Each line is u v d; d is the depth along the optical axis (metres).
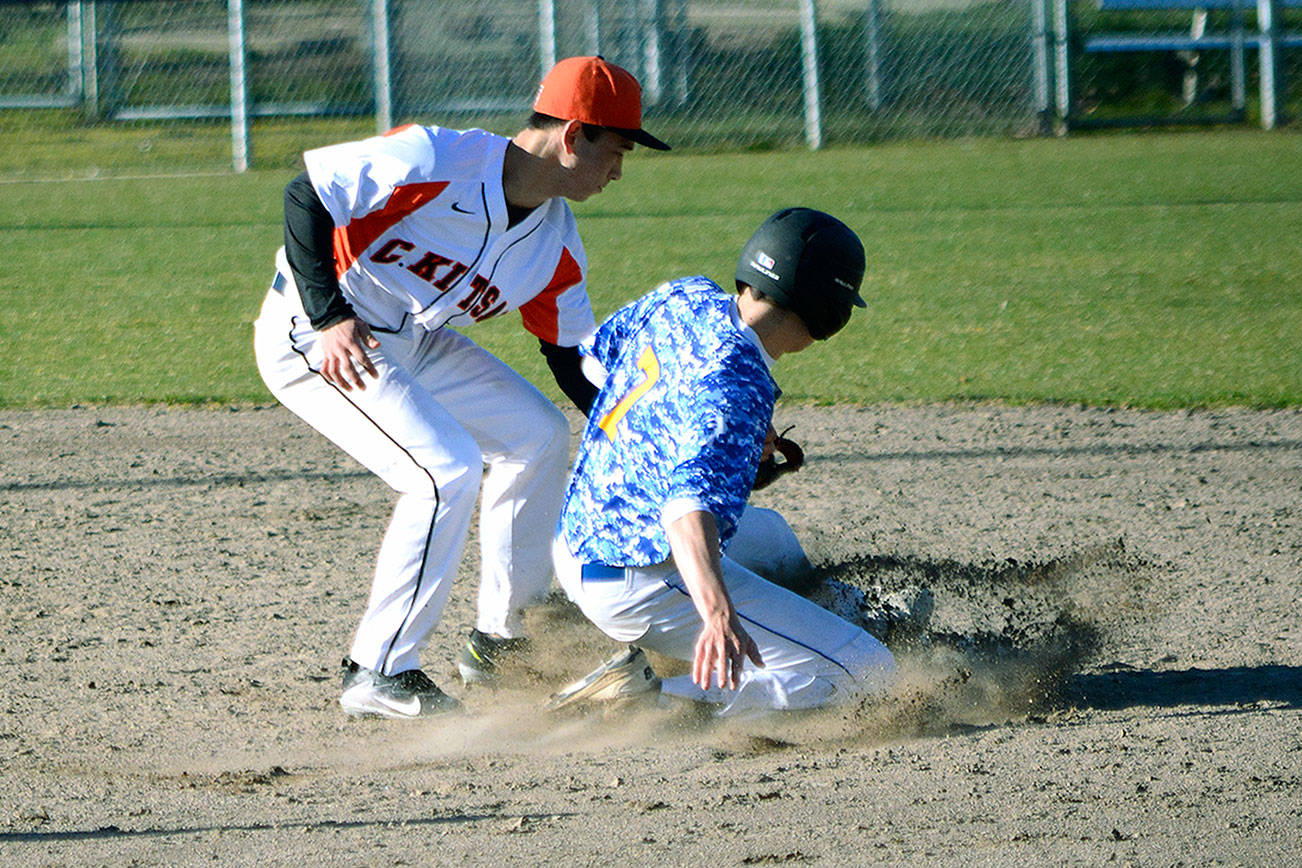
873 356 34.28
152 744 14.16
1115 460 25.75
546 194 14.84
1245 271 43.84
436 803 12.34
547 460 16.03
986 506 23.05
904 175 72.62
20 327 38.69
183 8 96.69
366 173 14.12
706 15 95.75
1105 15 100.81
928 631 16.08
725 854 10.91
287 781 13.10
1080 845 10.96
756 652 11.68
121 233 56.94
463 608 19.14
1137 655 16.59
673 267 46.50
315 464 26.55
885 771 12.92
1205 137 86.88
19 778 13.12
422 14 87.12
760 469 15.84
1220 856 10.69
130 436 28.44
